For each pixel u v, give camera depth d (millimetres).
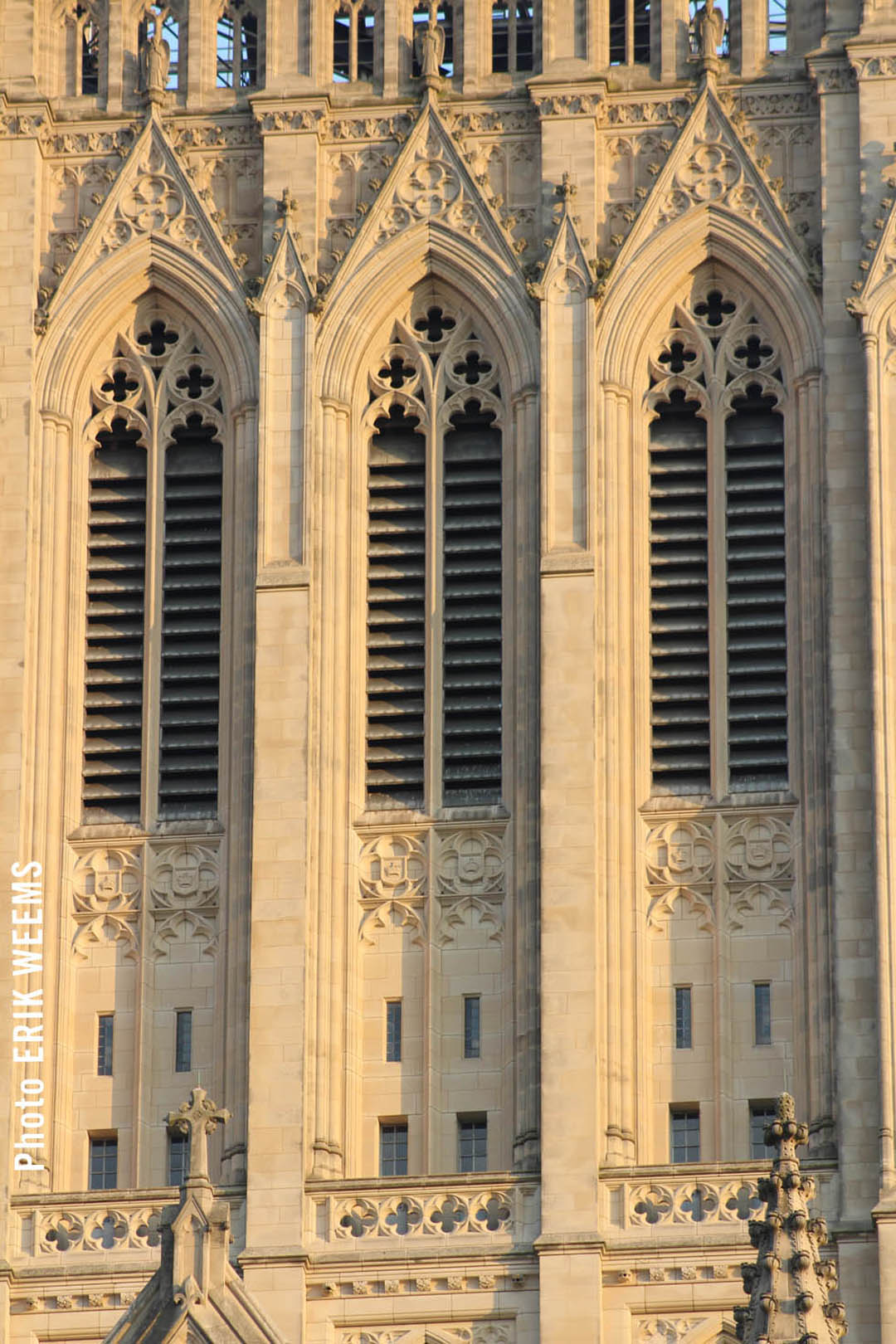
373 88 174500
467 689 167750
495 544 169125
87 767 168125
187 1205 153500
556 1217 159500
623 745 166125
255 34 177500
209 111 174500
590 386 168875
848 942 162000
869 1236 158375
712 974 163875
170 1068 164500
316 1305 159750
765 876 164625
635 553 168375
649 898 164875
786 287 170000
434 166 172750
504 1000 163875
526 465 168625
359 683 168000
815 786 164500
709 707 166875
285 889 163875
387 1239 160375
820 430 168125
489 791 166750
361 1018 164375
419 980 164625
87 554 170625
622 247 171125
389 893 165500
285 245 171625
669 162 171875
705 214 171375
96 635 169375
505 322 170500
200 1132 154625
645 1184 160250
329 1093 162625
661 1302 158750
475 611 168625
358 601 168875
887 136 170875
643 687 167125
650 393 170250
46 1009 164625
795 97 172750
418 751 167375
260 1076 162000
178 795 167500
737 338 170500
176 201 173375
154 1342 152125
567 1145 160250
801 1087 162000
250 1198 160625
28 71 175000
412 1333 159375
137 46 176125
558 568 166625
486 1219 160500
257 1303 153375
